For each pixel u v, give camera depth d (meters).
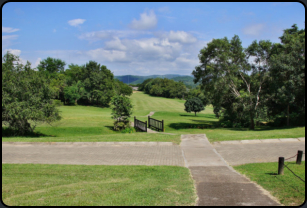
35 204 4.46
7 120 19.62
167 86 130.75
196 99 51.78
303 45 19.80
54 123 27.56
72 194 5.11
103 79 74.88
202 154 10.03
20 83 19.39
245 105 24.84
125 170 7.50
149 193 5.10
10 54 19.92
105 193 5.14
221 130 23.16
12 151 10.80
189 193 5.11
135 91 176.88
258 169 7.40
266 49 23.22
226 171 7.46
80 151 10.80
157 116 43.97
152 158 9.45
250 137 12.90
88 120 31.77
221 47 24.42
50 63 99.75
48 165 8.30
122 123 25.28
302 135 13.04
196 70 26.94
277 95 20.77
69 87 68.56
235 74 26.20
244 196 4.94
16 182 6.22
